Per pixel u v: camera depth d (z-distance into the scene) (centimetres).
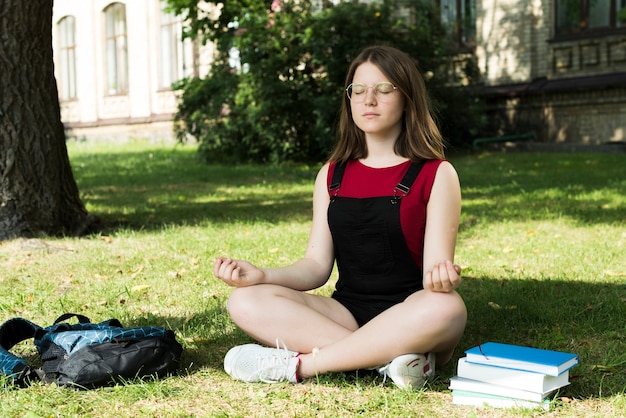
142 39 2491
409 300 313
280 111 1490
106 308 469
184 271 562
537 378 291
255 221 809
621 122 1630
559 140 1723
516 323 425
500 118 1809
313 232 363
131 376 328
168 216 855
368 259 339
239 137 1578
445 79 1569
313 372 325
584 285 505
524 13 1756
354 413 294
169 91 2427
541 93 1730
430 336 308
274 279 343
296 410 297
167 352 339
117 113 2612
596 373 338
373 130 337
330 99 1422
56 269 580
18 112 687
